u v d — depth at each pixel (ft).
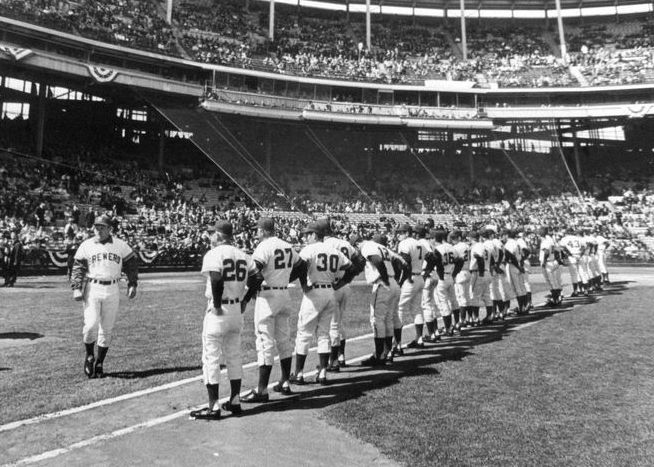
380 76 130.93
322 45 139.85
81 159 104.53
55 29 89.97
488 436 13.84
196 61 109.60
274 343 19.66
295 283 62.18
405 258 24.91
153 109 117.50
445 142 138.62
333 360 21.93
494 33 155.94
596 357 23.16
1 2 84.12
